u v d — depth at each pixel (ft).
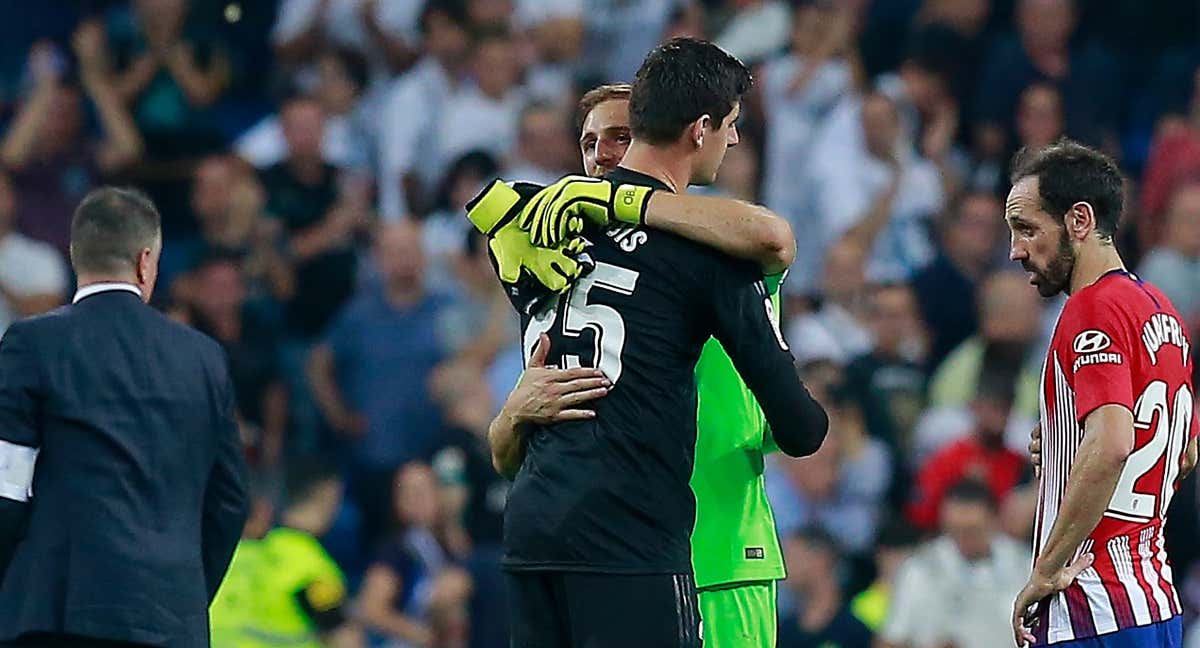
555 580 58.85
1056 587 61.72
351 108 163.84
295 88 168.76
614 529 57.67
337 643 112.98
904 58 166.81
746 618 64.44
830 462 130.00
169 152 158.20
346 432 141.69
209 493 68.95
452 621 122.62
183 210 155.33
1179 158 156.97
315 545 111.96
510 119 159.94
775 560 65.10
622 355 58.13
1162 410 62.23
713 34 165.27
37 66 154.10
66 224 151.53
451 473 127.44
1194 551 128.36
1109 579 62.08
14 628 64.95
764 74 160.86
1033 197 63.26
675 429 58.34
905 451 133.49
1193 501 128.77
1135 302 62.23
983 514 116.47
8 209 146.61
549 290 59.72
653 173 59.47
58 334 66.85
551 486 58.34
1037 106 162.61
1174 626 62.85
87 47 159.22
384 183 159.53
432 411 139.64
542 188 60.39
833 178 154.61
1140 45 173.88
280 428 138.41
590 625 57.77
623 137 64.64
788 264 57.98
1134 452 62.03
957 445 128.98
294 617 108.88
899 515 128.36
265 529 111.14
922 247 154.71
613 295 58.49
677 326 58.23
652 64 59.77
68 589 64.80
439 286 144.36
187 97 160.15
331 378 142.61
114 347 67.21
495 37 160.35
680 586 58.08
